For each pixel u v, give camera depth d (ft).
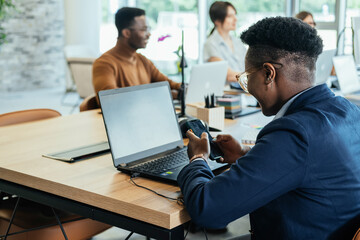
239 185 3.73
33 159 5.93
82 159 5.94
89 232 6.43
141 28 10.82
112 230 9.28
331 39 21.04
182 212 4.23
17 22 26.68
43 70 28.19
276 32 3.93
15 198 7.07
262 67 4.04
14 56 26.89
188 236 8.85
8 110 21.65
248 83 4.22
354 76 12.21
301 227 3.87
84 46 24.26
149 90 6.03
